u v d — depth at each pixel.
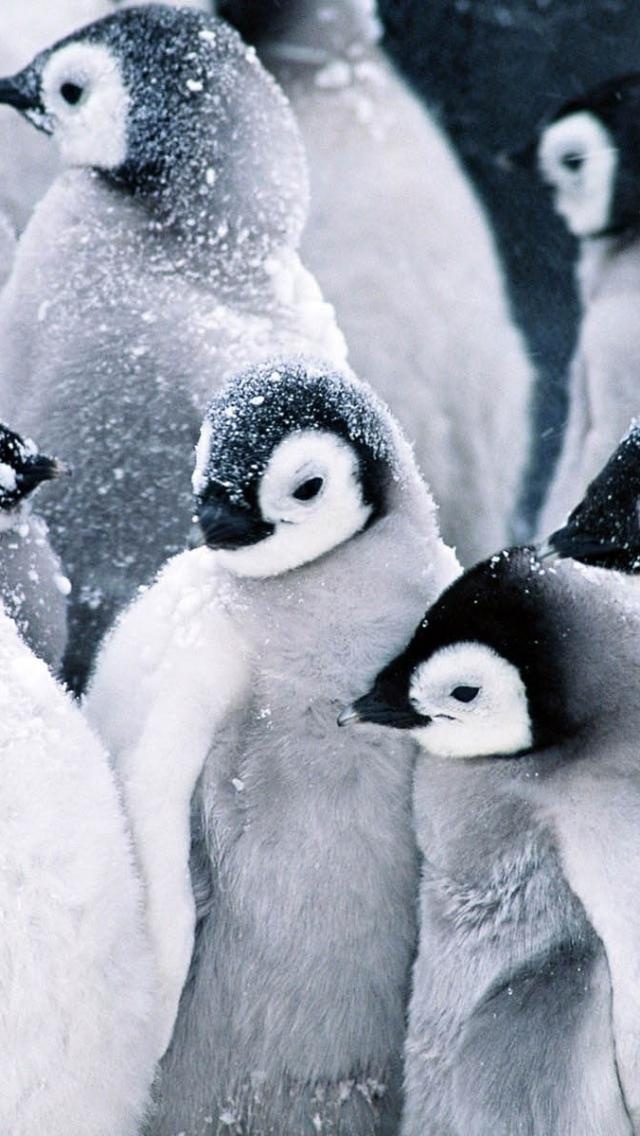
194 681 6.06
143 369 6.34
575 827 6.04
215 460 6.06
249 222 6.39
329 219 6.64
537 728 6.04
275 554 6.07
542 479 6.82
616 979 6.01
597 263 6.77
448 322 6.66
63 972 5.99
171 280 6.38
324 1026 6.10
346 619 6.08
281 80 6.68
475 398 6.68
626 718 6.04
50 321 6.38
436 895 6.08
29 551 6.18
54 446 6.34
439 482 6.67
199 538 6.06
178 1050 6.11
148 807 6.03
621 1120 6.02
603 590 6.07
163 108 6.38
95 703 6.09
